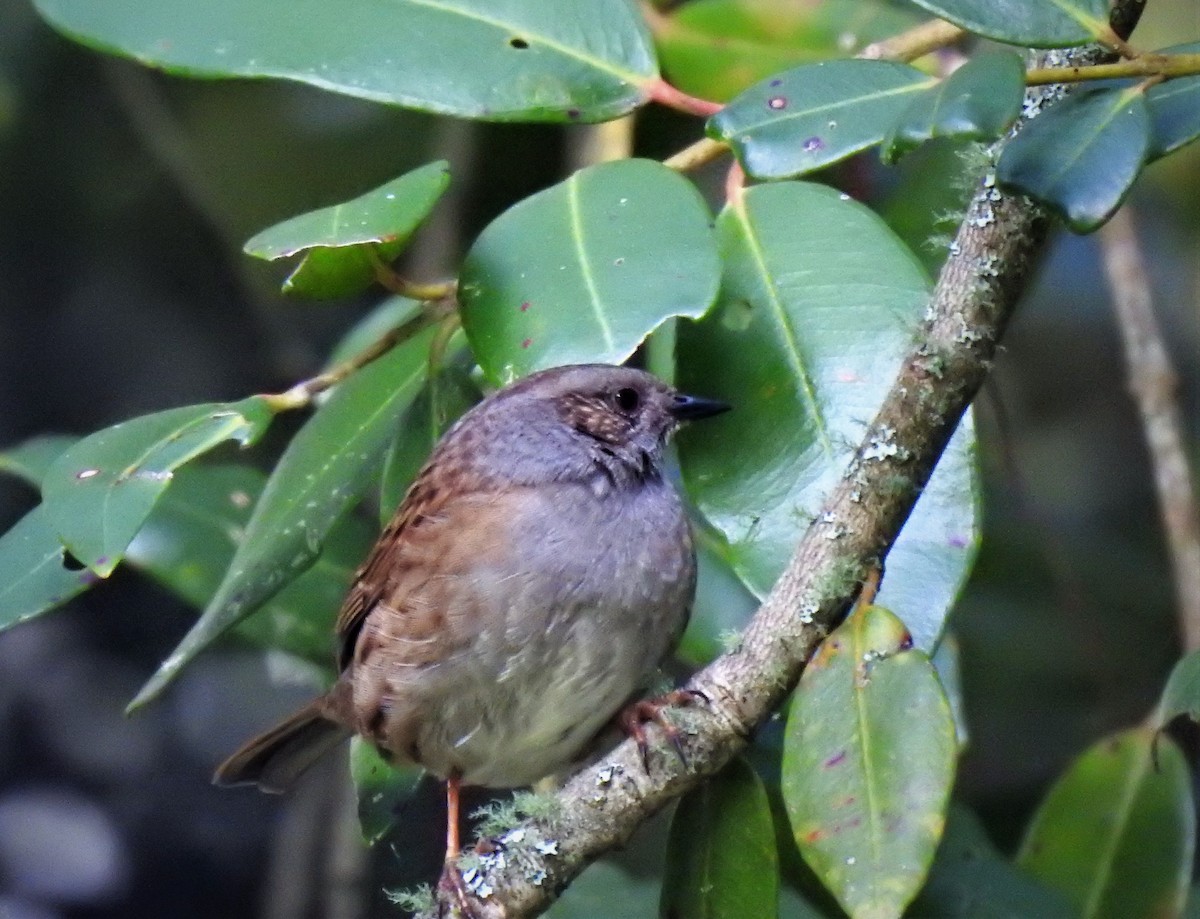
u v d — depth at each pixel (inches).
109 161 476.4
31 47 460.8
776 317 243.9
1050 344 473.4
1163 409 361.1
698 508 237.8
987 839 299.0
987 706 407.8
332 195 448.8
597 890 309.3
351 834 397.4
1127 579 430.0
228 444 416.8
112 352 498.9
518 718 272.1
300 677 350.6
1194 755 387.9
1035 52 218.8
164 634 491.2
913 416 208.7
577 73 253.4
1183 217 455.8
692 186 234.2
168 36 248.4
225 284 498.6
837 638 202.8
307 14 252.4
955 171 316.5
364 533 328.2
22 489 481.1
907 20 323.6
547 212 234.2
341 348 342.3
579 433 278.1
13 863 475.8
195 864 482.9
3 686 486.6
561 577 267.0
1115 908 294.2
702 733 215.9
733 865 223.0
